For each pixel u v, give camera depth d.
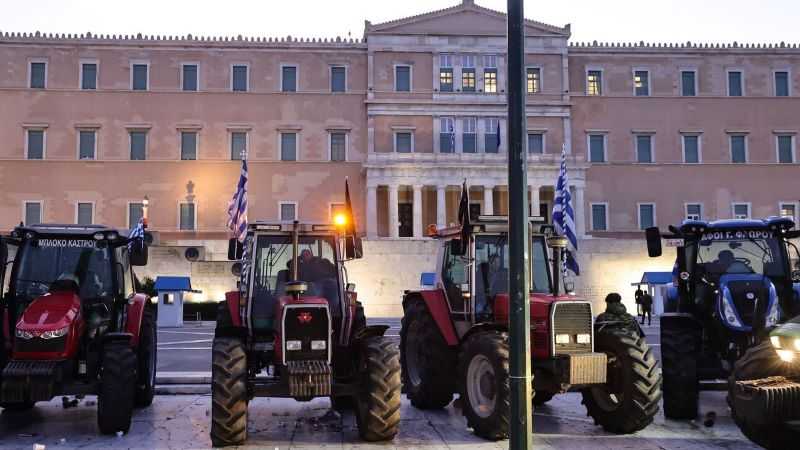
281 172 58.88
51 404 12.89
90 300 11.21
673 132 61.88
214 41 59.00
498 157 56.88
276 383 9.52
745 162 61.84
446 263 12.29
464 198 11.29
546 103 60.66
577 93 61.66
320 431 10.61
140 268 46.16
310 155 59.38
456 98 60.12
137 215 57.41
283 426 10.98
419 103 59.84
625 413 9.99
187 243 53.56
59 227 11.78
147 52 58.69
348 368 10.66
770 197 61.62
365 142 59.97
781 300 11.95
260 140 59.00
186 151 58.44
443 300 12.12
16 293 10.92
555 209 19.92
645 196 61.12
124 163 57.56
